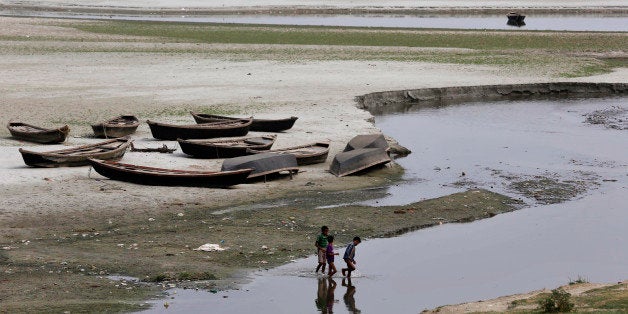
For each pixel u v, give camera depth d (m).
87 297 33.25
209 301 33.34
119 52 113.50
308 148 61.19
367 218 46.38
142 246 40.44
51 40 123.44
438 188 54.03
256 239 42.06
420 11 188.50
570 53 122.25
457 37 135.62
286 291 35.09
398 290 35.62
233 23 152.75
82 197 48.25
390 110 85.81
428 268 38.62
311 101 82.75
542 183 55.59
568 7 197.25
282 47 119.94
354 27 147.25
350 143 59.97
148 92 86.06
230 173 51.28
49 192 49.03
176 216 45.94
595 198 52.09
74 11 176.50
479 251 41.34
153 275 36.38
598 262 39.66
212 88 88.94
